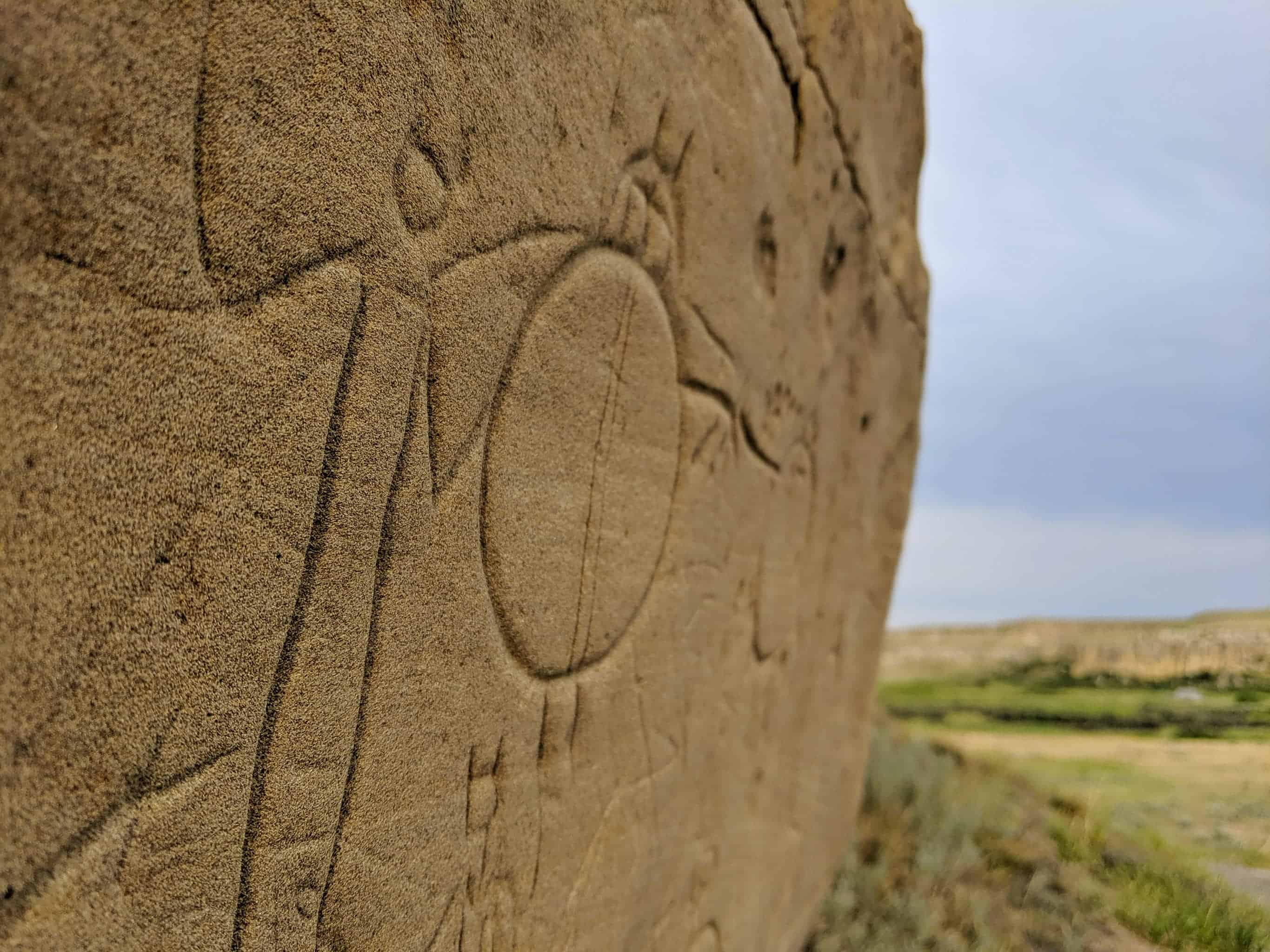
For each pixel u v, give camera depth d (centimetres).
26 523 83
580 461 169
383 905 133
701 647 233
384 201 117
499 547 150
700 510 221
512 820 163
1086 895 257
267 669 109
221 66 96
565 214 153
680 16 177
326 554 116
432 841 142
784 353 255
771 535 274
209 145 96
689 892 246
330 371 113
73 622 87
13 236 80
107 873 93
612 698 192
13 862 84
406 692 133
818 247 266
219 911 107
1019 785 351
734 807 271
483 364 139
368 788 128
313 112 106
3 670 82
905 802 484
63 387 85
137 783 96
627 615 193
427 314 127
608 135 161
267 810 113
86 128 85
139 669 94
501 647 155
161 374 94
